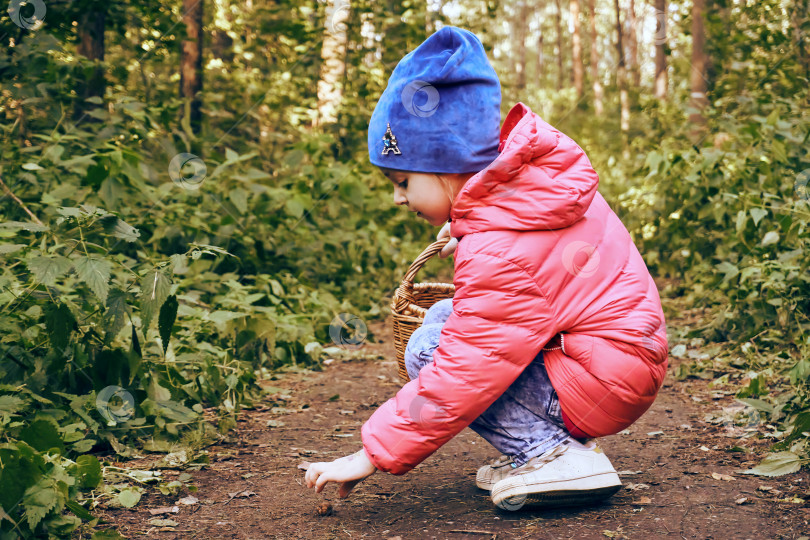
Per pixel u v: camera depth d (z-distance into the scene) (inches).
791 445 90.5
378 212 263.7
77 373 98.7
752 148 199.5
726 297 184.1
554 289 71.2
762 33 271.9
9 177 149.9
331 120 288.8
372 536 72.4
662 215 222.5
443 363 70.8
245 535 73.1
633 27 808.9
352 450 102.7
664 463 92.3
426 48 76.5
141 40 231.8
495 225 70.9
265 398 130.9
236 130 259.8
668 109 448.8
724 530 70.4
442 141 75.7
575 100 824.9
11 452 67.7
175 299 88.0
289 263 195.8
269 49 297.1
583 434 75.8
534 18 1464.1
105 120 184.5
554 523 73.5
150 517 77.3
